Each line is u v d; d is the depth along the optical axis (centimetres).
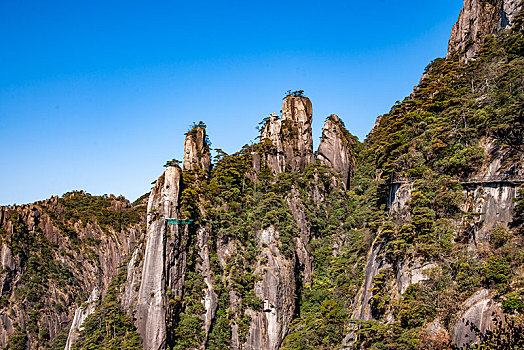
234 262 11175
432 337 6119
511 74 8075
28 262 18388
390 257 8112
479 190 7031
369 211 12131
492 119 7562
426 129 9050
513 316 5116
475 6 13088
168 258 10269
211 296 10500
